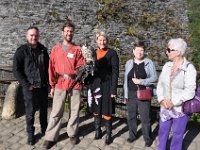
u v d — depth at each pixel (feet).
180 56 12.26
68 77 14.85
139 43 14.55
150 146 15.37
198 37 51.98
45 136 15.25
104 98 15.12
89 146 15.37
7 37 46.70
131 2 49.39
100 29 48.16
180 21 51.60
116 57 14.74
